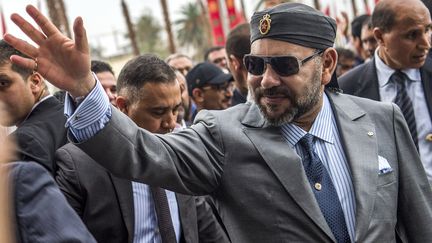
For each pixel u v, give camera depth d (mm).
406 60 4359
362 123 2885
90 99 2346
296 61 2646
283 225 2645
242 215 2703
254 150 2723
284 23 2660
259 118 2785
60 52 2312
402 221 2928
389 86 4500
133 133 2496
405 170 2893
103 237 3047
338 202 2721
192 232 3256
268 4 5945
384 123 2932
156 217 3152
